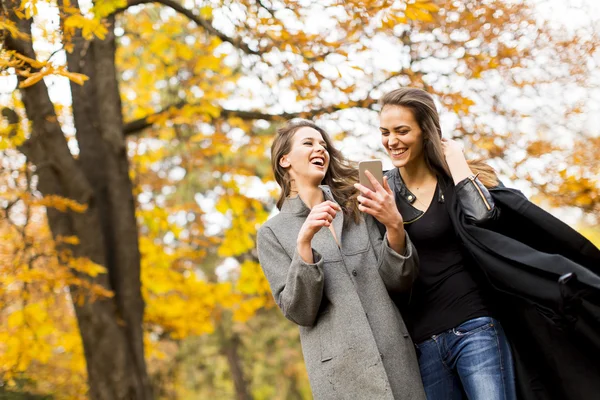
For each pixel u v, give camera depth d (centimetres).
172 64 850
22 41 503
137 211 890
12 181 710
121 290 784
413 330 321
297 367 1623
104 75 811
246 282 876
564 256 300
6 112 639
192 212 937
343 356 300
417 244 322
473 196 308
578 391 293
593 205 716
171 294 930
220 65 812
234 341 1595
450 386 318
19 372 845
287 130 338
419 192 330
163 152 963
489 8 673
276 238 328
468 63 686
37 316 731
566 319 279
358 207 323
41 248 712
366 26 638
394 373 302
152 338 1080
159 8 849
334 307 307
